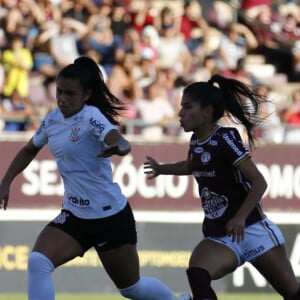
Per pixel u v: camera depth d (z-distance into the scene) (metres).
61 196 34.75
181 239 34.62
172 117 41.16
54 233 18.41
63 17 43.16
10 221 33.94
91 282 33.66
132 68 42.22
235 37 45.44
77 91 17.84
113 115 18.73
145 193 35.12
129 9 44.06
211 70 43.75
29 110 40.59
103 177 18.41
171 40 43.56
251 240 18.11
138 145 35.16
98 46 42.72
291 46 45.94
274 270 18.38
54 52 42.16
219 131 18.02
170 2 45.56
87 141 17.95
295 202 35.91
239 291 34.59
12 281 33.69
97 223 18.47
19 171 19.31
